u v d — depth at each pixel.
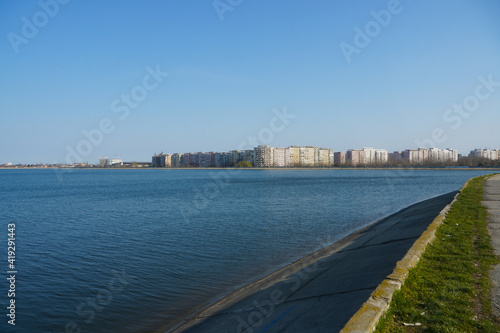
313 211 30.05
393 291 5.64
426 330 4.70
